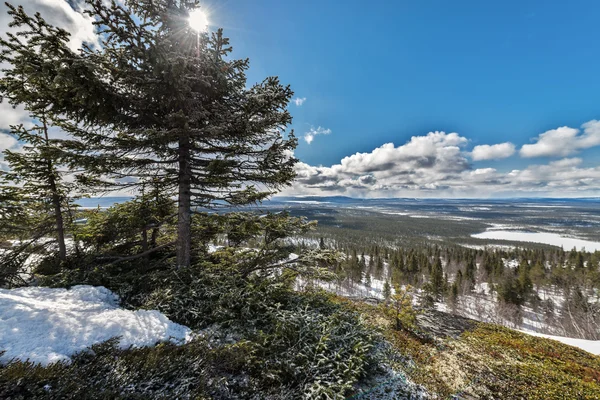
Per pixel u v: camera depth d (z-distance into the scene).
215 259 8.69
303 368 4.21
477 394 5.08
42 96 5.21
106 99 5.67
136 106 6.44
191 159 7.44
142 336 4.17
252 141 7.93
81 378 2.91
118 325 4.28
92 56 5.46
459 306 56.94
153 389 3.12
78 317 4.28
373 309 11.02
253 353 4.32
